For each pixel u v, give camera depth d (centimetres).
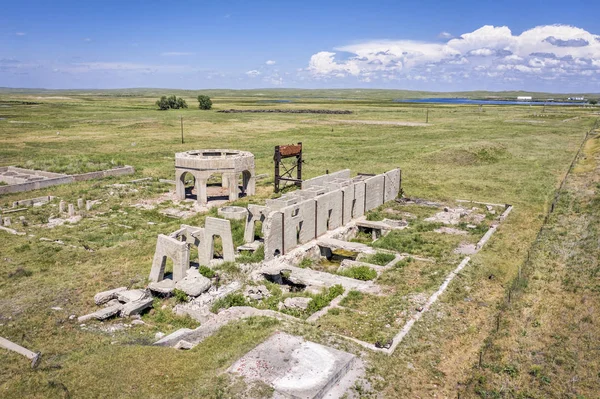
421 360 1559
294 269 2408
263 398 1270
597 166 5056
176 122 11538
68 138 8738
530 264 2398
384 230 3150
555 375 1447
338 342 1617
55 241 2964
